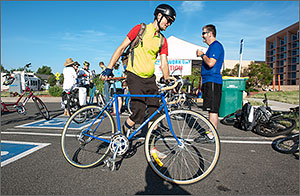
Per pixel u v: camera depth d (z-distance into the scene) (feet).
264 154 10.19
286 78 184.85
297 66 176.45
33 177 7.75
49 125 16.92
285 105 29.30
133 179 7.68
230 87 18.92
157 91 8.70
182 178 7.59
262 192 6.79
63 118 20.38
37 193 6.68
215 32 12.19
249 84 77.97
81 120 9.32
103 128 9.21
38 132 14.52
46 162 9.13
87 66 22.97
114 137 8.49
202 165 8.62
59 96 55.42
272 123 13.66
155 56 8.68
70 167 8.65
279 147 10.77
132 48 8.43
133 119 8.50
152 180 7.63
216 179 7.66
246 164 8.96
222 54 11.74
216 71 11.66
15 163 9.02
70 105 18.99
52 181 7.48
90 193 6.73
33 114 23.12
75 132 11.17
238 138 13.08
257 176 7.88
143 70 8.38
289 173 8.13
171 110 8.63
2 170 8.33
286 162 9.21
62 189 6.94
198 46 68.18
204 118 8.10
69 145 10.91
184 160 9.04
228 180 7.58
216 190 6.93
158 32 8.52
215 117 12.05
